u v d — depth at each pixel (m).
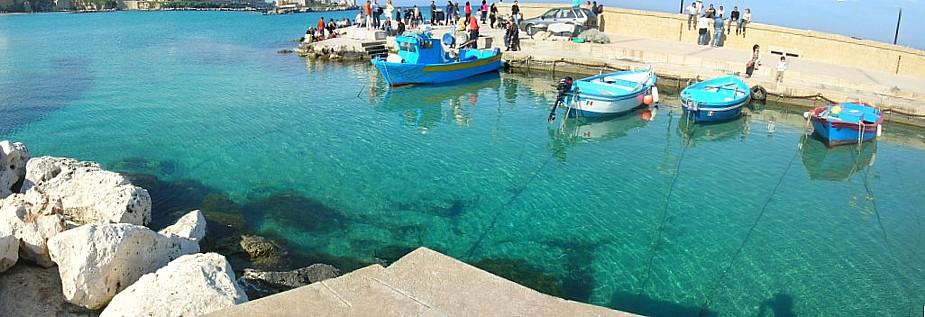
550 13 34.66
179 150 15.62
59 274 7.34
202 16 73.00
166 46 37.47
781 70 22.81
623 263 10.30
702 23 29.92
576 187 13.81
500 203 12.74
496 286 4.48
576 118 20.12
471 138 17.75
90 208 9.39
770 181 14.68
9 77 25.39
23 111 19.44
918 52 23.84
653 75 22.73
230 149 15.83
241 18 69.38
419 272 4.66
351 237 10.89
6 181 10.66
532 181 14.12
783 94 22.42
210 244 9.84
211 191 12.80
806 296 9.44
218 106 20.69
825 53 26.92
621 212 12.44
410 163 15.17
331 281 4.54
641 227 11.73
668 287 9.59
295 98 22.52
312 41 35.81
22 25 55.75
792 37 27.78
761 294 9.45
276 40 41.81
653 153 16.77
